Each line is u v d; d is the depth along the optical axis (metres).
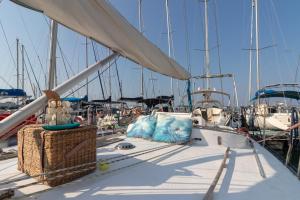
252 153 3.25
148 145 3.44
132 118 7.80
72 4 1.45
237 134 3.70
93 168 2.26
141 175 2.24
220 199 1.79
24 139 2.21
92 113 6.09
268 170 2.50
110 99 12.30
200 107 6.96
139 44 2.09
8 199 1.66
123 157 2.79
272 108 10.91
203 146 3.52
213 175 2.28
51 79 2.76
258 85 13.20
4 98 12.16
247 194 1.89
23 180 2.05
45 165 1.93
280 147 8.66
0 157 2.79
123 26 1.80
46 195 1.79
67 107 2.13
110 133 4.84
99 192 1.86
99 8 1.57
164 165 2.57
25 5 1.48
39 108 1.80
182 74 3.49
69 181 2.02
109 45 2.08
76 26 1.76
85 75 2.03
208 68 11.08
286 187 2.06
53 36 2.76
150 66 2.86
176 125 3.73
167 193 1.85
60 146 1.96
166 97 10.70
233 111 6.91
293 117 5.20
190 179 2.16
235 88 6.96
